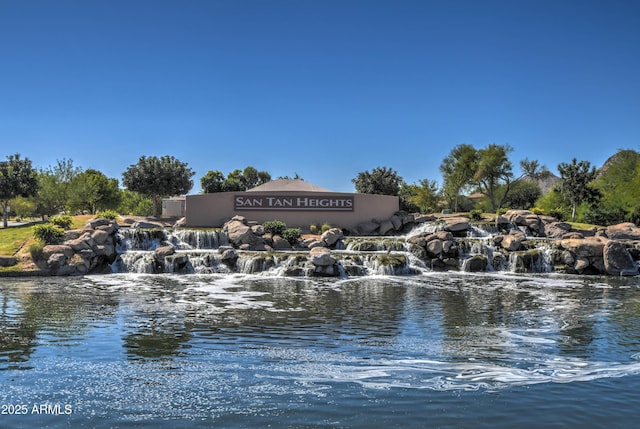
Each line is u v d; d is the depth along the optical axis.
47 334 15.49
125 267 34.50
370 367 12.17
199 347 14.11
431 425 8.79
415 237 38.62
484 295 25.00
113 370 11.81
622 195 66.44
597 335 16.03
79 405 9.64
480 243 38.44
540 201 83.12
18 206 77.62
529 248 38.62
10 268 31.61
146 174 58.69
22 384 10.79
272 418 9.06
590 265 35.69
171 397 10.06
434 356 13.27
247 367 12.12
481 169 79.69
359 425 8.78
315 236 42.44
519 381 11.16
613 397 10.20
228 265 34.59
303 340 15.10
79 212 77.00
